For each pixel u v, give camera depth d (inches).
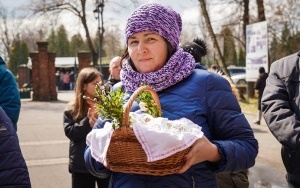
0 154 80.1
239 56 1801.2
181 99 76.6
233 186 118.5
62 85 1604.3
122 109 66.2
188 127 66.8
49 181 252.4
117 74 181.3
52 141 397.1
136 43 80.4
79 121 149.5
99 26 1006.4
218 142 73.5
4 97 137.1
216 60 920.3
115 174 78.9
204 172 74.7
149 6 79.0
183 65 78.6
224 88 78.7
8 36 2114.9
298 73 108.9
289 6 1034.7
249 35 716.0
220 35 1050.7
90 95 150.4
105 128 69.9
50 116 635.5
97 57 1364.4
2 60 143.9
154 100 73.4
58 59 2222.0
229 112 77.1
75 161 149.6
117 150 67.2
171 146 63.3
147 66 79.7
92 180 152.5
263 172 267.9
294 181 108.6
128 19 80.2
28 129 485.4
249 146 76.0
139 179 73.3
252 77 714.8
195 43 131.3
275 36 1069.1
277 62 115.5
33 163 301.0
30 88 1149.1
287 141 101.2
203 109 76.6
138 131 63.2
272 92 110.4
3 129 81.8
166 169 66.0
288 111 104.7
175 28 80.7
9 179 80.0
